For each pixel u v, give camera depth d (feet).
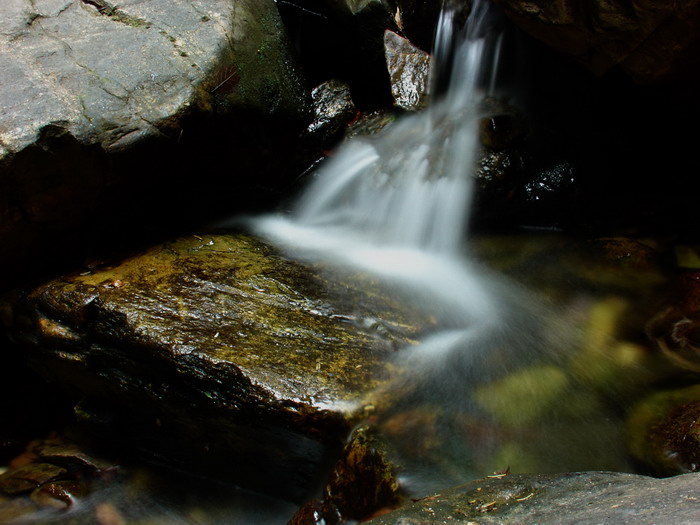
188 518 6.29
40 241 6.84
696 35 6.05
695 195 7.40
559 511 4.57
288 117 8.00
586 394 5.99
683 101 6.91
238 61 7.57
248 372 5.95
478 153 7.64
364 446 5.62
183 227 7.34
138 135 6.88
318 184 8.17
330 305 6.54
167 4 7.59
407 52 8.42
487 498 4.84
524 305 6.77
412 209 7.64
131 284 6.59
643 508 4.15
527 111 7.89
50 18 7.33
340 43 8.77
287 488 6.16
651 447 5.59
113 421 6.66
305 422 5.79
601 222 7.50
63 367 6.61
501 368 6.16
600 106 7.66
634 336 6.41
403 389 5.94
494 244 7.44
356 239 7.53
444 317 6.57
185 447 6.42
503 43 7.87
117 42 7.26
